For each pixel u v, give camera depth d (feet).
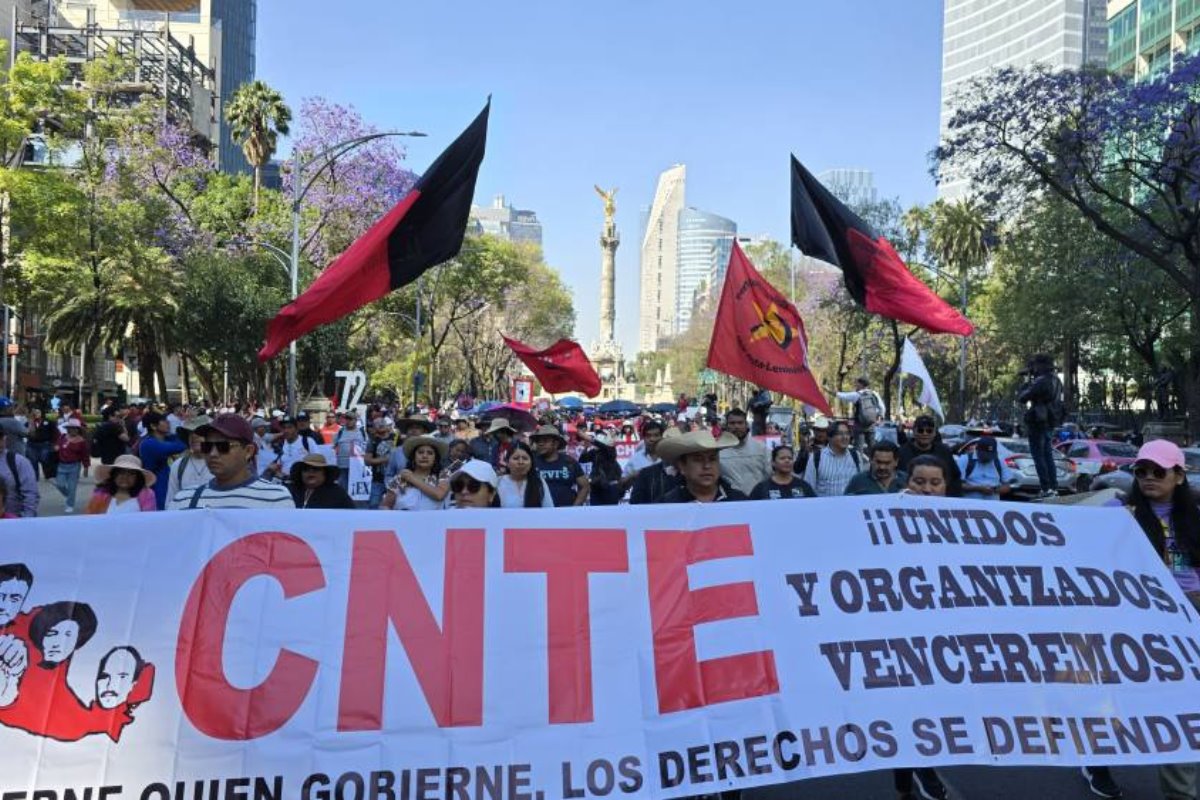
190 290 124.16
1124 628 16.19
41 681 14.19
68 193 109.60
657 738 14.83
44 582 14.65
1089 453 85.66
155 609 14.71
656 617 15.55
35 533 14.88
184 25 305.94
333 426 76.28
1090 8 447.83
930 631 15.85
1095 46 447.83
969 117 80.28
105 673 14.32
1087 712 15.51
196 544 15.14
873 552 16.34
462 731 14.53
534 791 14.33
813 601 15.92
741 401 270.87
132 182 133.49
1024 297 118.83
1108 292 109.19
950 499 16.98
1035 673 15.69
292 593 15.05
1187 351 118.01
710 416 59.16
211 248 137.39
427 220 24.21
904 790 17.26
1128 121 77.41
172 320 138.51
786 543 16.26
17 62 105.91
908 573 16.24
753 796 18.07
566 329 286.87
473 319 232.12
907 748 14.99
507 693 14.82
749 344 28.78
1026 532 16.84
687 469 18.40
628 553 15.90
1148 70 237.04
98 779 13.87
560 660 15.11
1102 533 17.02
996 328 155.02
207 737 14.16
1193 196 74.28
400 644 14.90
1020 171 83.76
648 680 15.14
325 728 14.33
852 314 164.76
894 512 16.71
